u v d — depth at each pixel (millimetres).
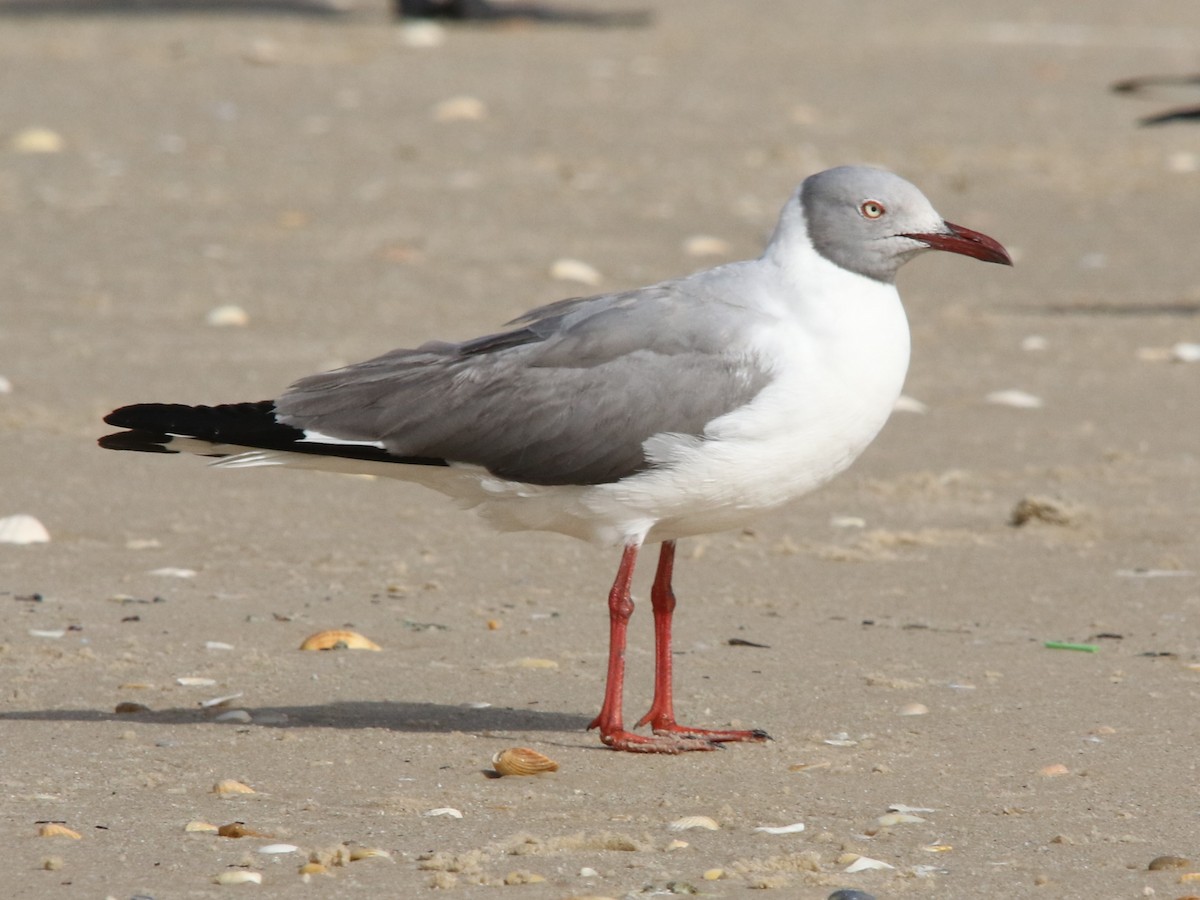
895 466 16312
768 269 10055
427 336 19922
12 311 20469
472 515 14906
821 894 7625
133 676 10898
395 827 8484
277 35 43438
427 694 10766
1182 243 25875
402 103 34594
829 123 34312
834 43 45438
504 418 9766
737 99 36469
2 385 17578
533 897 7570
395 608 12484
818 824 8602
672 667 11305
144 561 13352
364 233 24797
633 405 9680
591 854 8141
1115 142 33250
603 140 31875
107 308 20766
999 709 10484
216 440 9805
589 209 26672
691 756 9695
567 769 9461
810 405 9664
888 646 11797
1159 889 7688
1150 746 9773
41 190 26484
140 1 50344
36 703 10336
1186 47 45594
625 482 9773
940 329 21391
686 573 13516
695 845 8273
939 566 13703
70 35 42469
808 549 14102
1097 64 42344
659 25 48125
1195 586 13164
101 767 9273
